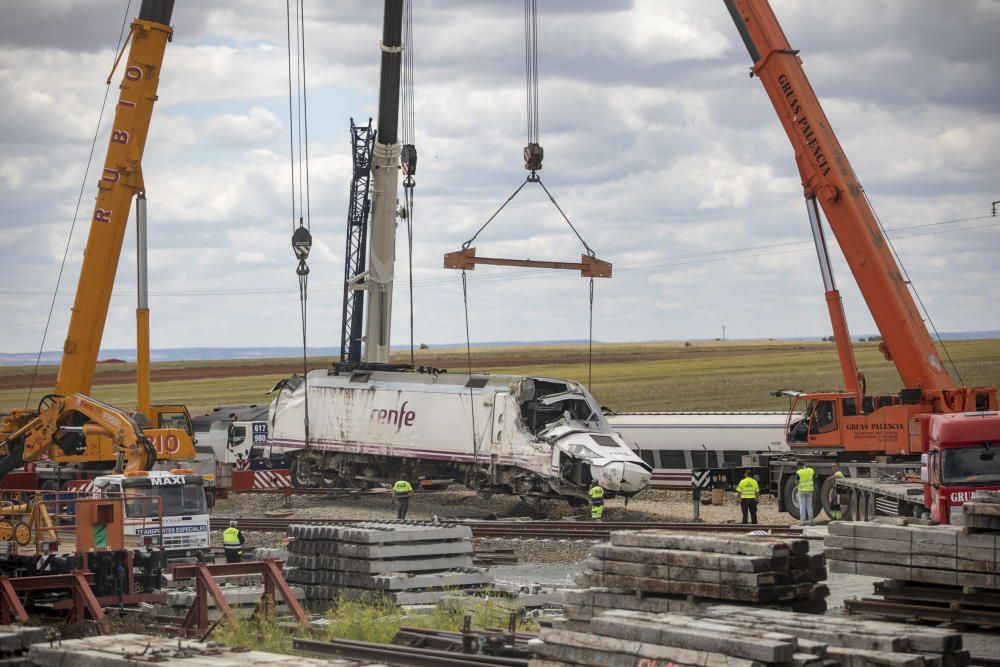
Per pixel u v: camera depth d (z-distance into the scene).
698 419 74.62
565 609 27.53
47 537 38.81
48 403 59.16
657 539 26.69
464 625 27.41
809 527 52.56
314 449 72.38
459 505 69.00
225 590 35.44
